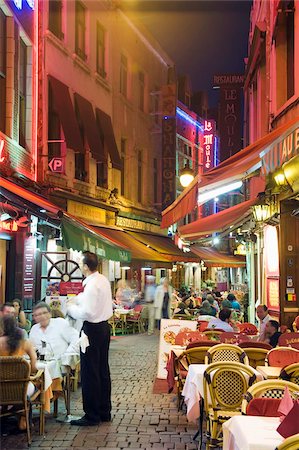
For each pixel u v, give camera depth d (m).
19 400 6.86
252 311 19.30
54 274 17.08
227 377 6.06
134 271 26.86
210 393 6.07
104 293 8.00
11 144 13.90
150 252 22.69
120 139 25.81
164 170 30.72
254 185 17.70
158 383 10.51
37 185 15.80
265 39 15.70
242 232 19.86
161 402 9.12
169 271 33.19
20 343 7.29
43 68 16.94
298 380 5.97
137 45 28.47
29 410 7.30
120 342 17.41
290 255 12.18
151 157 30.38
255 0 18.62
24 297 14.23
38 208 12.21
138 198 28.81
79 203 20.00
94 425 7.73
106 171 23.09
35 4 16.33
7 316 7.44
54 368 8.00
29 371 6.88
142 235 27.39
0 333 7.42
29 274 14.45
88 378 7.80
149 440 7.05
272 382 5.15
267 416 4.71
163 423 7.86
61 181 18.52
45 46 17.58
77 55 20.53
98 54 23.48
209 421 6.17
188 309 18.53
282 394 5.10
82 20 21.69
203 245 32.38
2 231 13.20
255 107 18.84
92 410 7.79
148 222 28.84
